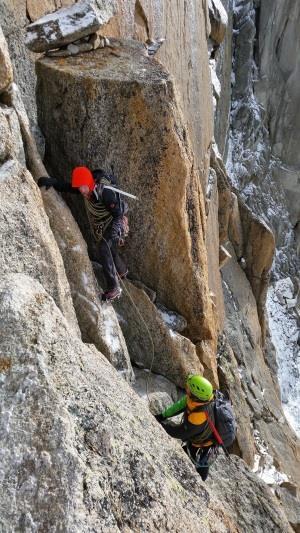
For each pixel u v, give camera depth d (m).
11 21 6.17
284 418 12.52
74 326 5.37
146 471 3.40
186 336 7.68
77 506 2.95
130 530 3.12
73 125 6.26
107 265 6.03
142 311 6.93
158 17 9.03
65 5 7.25
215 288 11.18
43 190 5.74
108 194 5.70
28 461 3.07
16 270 4.69
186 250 6.94
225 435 5.17
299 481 10.62
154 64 6.39
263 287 14.95
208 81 11.53
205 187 10.77
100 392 3.61
